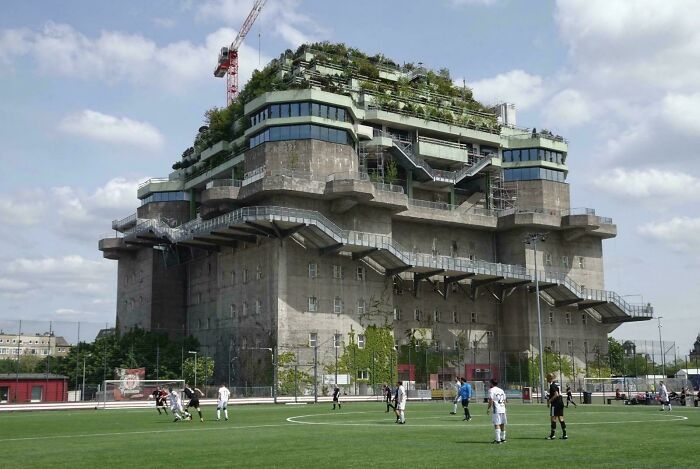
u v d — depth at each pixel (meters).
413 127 92.19
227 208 83.44
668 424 33.19
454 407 44.72
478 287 96.31
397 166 93.06
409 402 70.81
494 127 102.38
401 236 91.44
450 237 95.56
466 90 107.62
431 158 92.38
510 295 97.12
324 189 79.88
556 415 25.62
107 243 106.31
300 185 78.38
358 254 83.31
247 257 84.19
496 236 99.62
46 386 74.19
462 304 94.75
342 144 83.69
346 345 81.00
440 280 93.06
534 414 43.47
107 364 89.50
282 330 77.19
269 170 81.75
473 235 97.69
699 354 109.25
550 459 19.23
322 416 43.97
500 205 100.69
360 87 93.81
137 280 104.25
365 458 19.97
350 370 80.62
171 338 97.00
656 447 22.08
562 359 97.00
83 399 74.56
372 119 89.50
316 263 81.00
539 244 97.44
